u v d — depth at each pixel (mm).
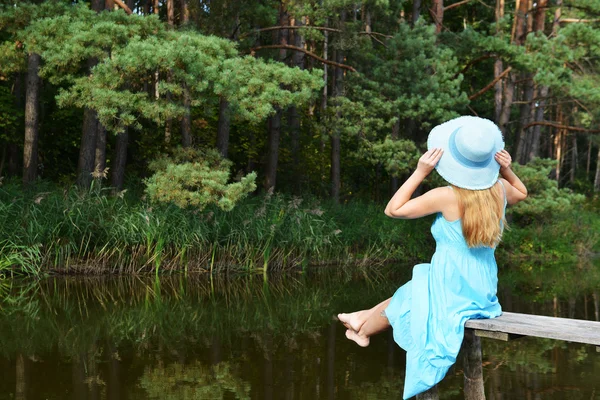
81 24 10320
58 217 11484
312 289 10062
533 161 15547
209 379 5020
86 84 10234
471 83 26562
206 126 18562
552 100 18203
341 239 14312
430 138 3504
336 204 15836
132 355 5797
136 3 20781
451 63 14711
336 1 14102
